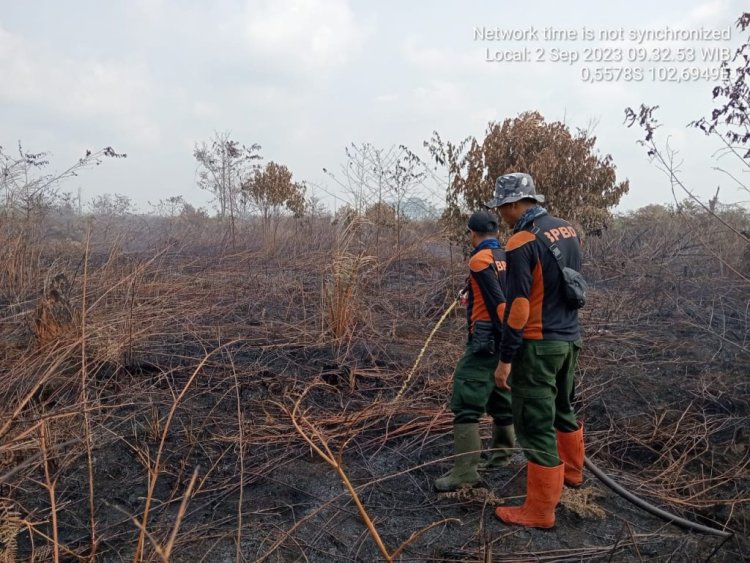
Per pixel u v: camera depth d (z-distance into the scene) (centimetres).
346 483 224
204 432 398
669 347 545
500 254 338
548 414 294
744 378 474
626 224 1079
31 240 781
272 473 354
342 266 606
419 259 912
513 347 285
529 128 686
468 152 712
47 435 326
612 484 330
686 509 324
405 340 585
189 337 569
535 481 296
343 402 450
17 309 594
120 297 631
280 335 582
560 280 289
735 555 280
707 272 722
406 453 381
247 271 864
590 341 566
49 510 311
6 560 247
